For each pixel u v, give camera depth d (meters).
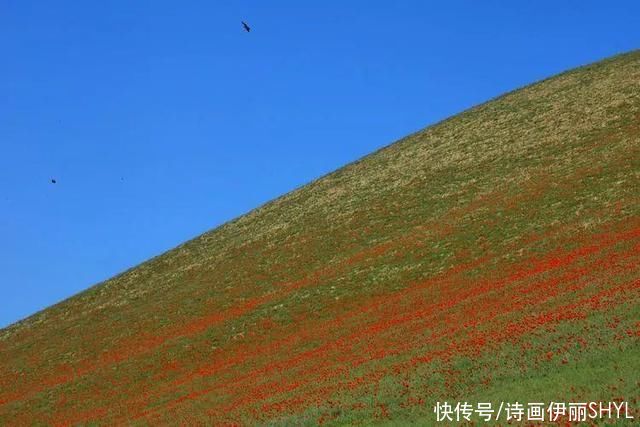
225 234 97.00
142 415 44.00
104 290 90.62
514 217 64.38
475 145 92.62
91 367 61.84
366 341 44.62
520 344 30.97
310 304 60.53
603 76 100.19
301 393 35.28
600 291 36.28
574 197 63.88
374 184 92.50
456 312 44.09
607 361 25.47
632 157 68.25
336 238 77.56
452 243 63.53
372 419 26.89
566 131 84.31
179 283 82.00
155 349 61.16
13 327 87.00
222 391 43.56
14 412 53.97
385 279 60.69
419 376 31.14
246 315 62.91
